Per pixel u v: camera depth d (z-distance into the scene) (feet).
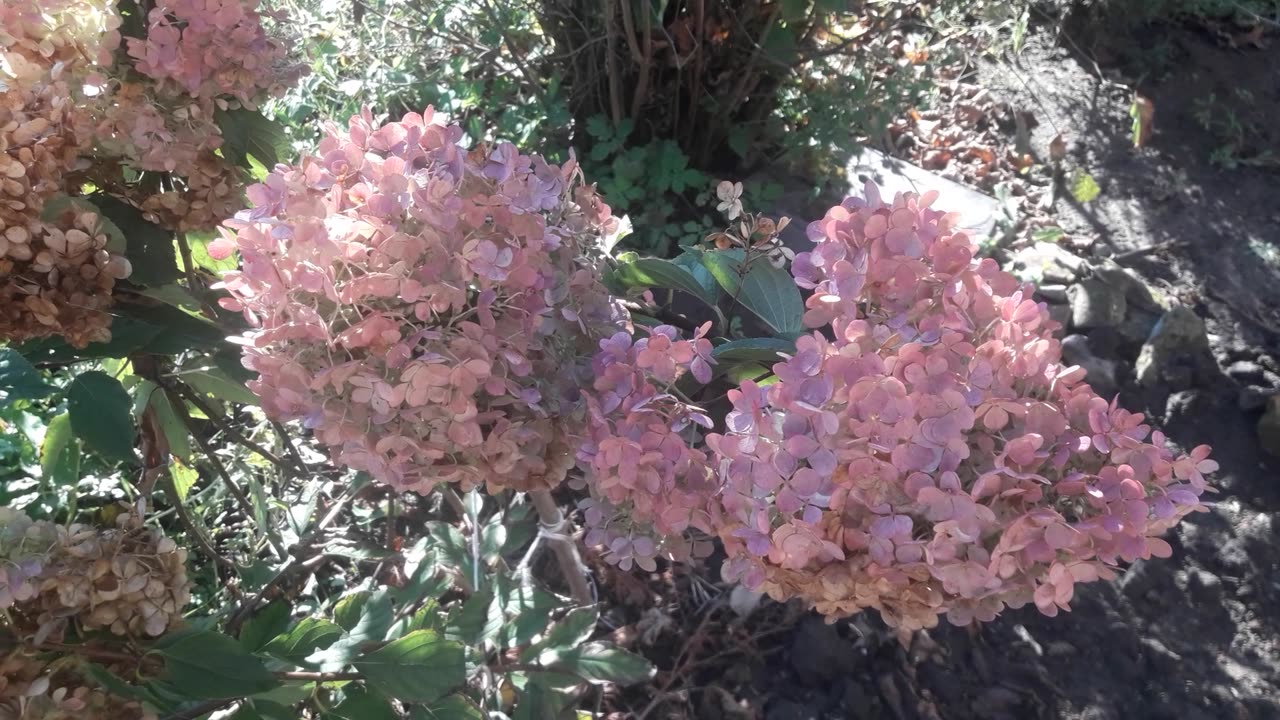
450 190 1.34
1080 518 1.20
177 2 1.66
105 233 1.69
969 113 5.33
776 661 2.81
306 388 1.32
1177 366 3.89
